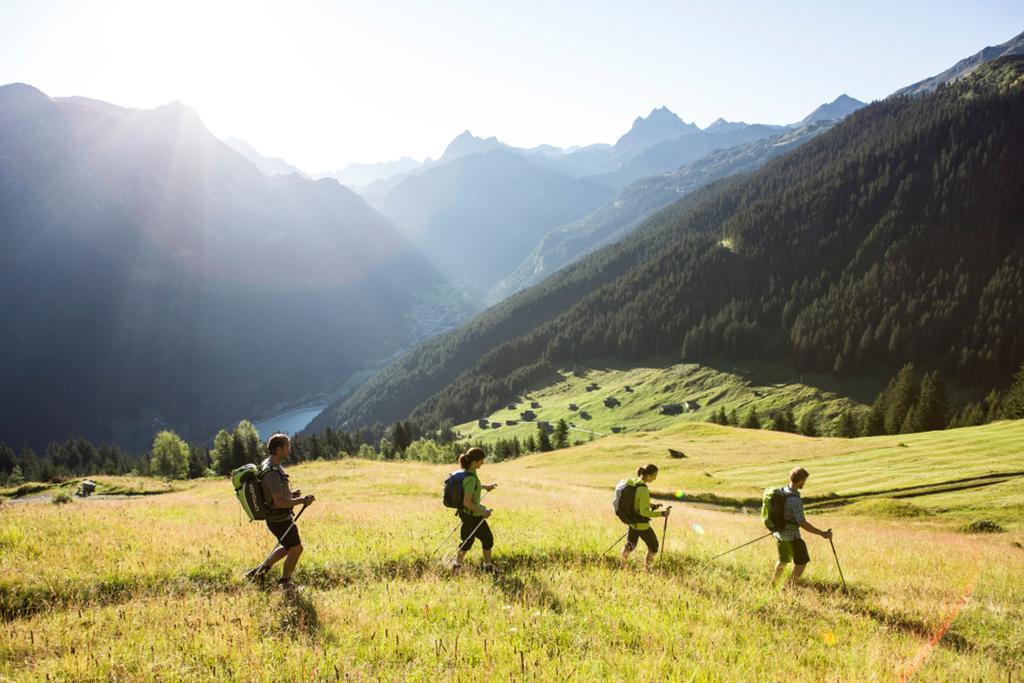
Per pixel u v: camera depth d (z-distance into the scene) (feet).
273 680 18.43
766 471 191.72
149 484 205.77
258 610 25.20
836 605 33.17
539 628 23.80
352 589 29.45
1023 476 135.23
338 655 20.22
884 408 418.92
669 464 221.87
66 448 566.77
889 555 56.44
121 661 19.58
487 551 34.37
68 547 34.81
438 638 22.07
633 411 641.40
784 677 20.81
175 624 23.34
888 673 22.49
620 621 25.52
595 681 18.88
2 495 188.75
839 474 171.94
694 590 31.83
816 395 572.51
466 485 32.94
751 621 27.48
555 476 202.49
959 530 101.86
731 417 508.94
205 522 50.62
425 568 34.12
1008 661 26.89
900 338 583.17
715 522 74.84
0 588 27.73
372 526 47.29
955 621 33.04
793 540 36.40
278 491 28.71
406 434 475.72
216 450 402.72
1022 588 44.21
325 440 481.46
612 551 39.78
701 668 20.67
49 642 21.30
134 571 31.27
